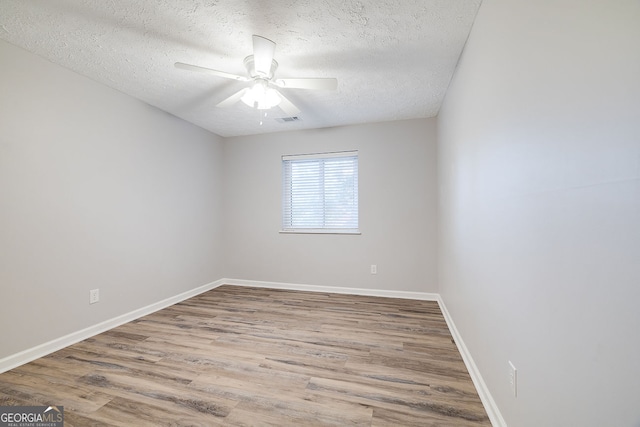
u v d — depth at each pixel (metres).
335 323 2.72
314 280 3.92
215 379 1.78
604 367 0.64
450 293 2.61
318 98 2.91
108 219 2.58
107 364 1.95
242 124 3.73
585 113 0.71
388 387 1.69
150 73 2.37
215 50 2.04
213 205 4.07
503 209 1.27
